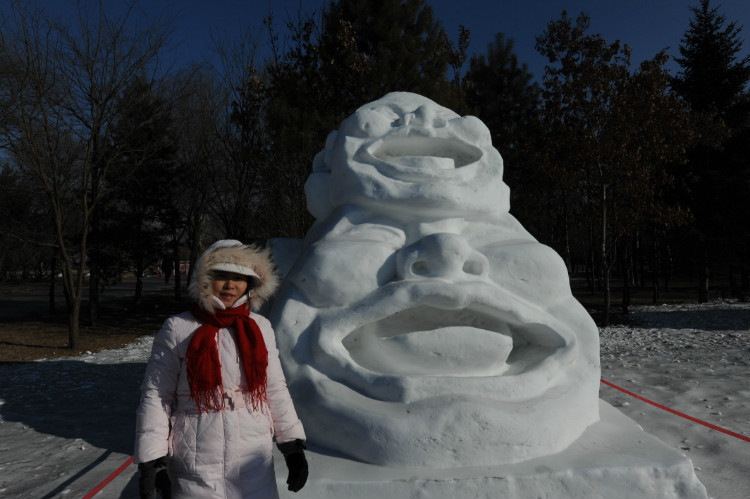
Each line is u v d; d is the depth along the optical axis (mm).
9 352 11070
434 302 3400
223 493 1900
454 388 3178
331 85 13289
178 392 1973
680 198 20141
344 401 3188
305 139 12031
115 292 28203
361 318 3420
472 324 3633
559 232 30984
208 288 2039
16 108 11531
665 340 10750
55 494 3523
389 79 12461
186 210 23578
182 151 20125
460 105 13227
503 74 20062
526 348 3820
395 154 4246
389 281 3631
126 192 19984
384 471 2932
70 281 11781
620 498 2869
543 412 3146
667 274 26625
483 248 3879
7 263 32469
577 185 15492
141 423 1874
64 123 12461
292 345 3492
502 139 18375
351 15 13836
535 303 3723
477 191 3891
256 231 14438
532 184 18297
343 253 3627
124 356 10391
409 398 3145
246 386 2020
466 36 24562
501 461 3004
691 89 21969
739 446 4082
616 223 15078
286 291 3814
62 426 5375
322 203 4434
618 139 13906
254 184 15117
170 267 35000
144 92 13727
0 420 5656
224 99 16078
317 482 2805
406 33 13547
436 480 2797
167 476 1839
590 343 3721
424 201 3730
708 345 9773
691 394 5891
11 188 15141
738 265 19906
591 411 3535
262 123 15336
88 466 4090
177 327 2016
